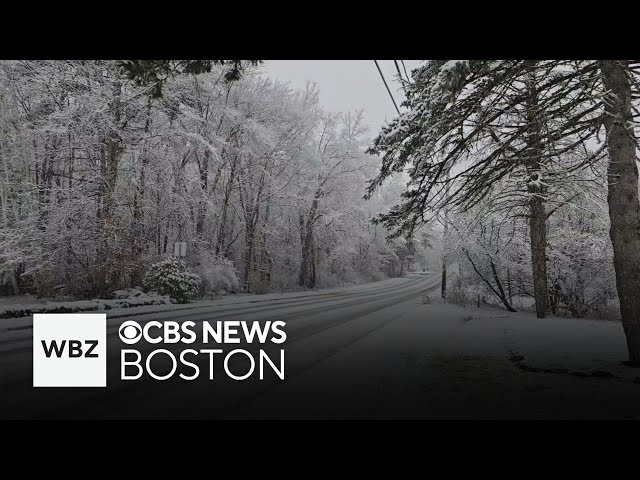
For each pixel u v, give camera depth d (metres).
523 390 5.07
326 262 38.50
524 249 16.80
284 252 34.19
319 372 6.09
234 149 24.28
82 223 16.48
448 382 5.52
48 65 16.62
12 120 17.80
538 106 7.54
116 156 17.16
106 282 15.86
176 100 20.02
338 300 21.81
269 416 4.20
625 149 6.61
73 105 17.77
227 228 27.92
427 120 7.20
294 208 32.25
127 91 17.98
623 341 8.57
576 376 5.75
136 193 18.55
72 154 18.38
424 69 7.84
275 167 28.75
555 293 16.62
